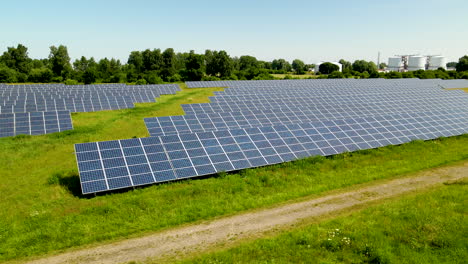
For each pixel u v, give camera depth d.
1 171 25.17
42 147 31.64
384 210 18.30
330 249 14.72
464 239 15.15
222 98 56.53
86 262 14.07
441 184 22.78
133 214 18.25
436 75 125.69
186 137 26.83
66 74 129.25
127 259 14.27
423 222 16.72
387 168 25.92
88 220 17.58
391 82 95.06
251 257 14.12
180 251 14.85
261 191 21.56
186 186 22.14
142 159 23.52
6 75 117.88
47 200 20.12
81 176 21.03
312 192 21.27
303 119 43.72
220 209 18.75
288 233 16.02
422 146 32.28
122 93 67.12
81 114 49.06
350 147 30.28
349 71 141.38
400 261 13.71
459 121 41.72
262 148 27.56
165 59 154.50
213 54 143.12
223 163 24.97
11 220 17.58
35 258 14.37
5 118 37.81
